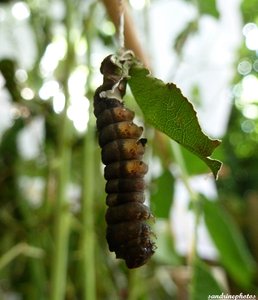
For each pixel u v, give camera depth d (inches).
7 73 4.5
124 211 1.9
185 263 5.2
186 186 4.1
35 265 5.1
